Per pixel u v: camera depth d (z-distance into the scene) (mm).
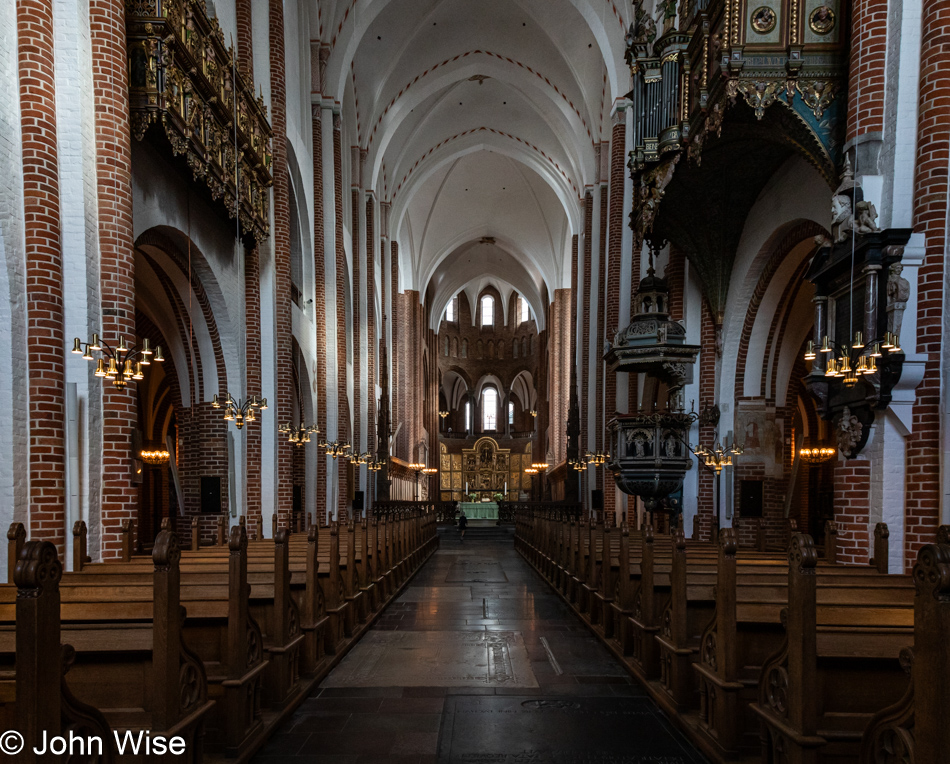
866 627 4195
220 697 4914
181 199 10875
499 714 6074
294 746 5344
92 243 7945
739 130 10195
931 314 7445
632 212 12875
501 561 21234
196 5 9688
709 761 5035
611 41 21922
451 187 41906
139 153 9469
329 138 21984
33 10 7469
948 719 2662
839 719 4020
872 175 7934
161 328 13781
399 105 29266
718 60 9312
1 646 3768
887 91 7918
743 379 13820
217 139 10711
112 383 8133
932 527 7367
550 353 45781
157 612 3938
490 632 9664
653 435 13688
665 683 6426
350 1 21734
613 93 22156
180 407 13883
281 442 15312
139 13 8562
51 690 2852
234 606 4953
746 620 4957
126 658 4145
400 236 42312
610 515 19906
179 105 9141
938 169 7484
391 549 13234
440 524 37969
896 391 7500
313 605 7004
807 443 20484
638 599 7621
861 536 7852
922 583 2797
